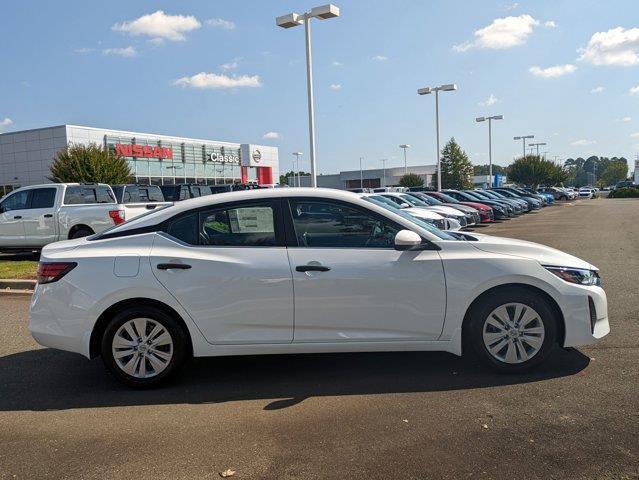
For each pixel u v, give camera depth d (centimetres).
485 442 358
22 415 431
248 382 487
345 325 466
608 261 1130
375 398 439
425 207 1941
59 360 570
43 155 4219
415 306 466
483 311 471
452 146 8162
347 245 475
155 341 475
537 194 4528
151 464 346
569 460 332
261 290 462
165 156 4891
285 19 1942
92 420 418
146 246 477
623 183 8794
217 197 493
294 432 383
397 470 327
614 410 397
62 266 474
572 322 469
